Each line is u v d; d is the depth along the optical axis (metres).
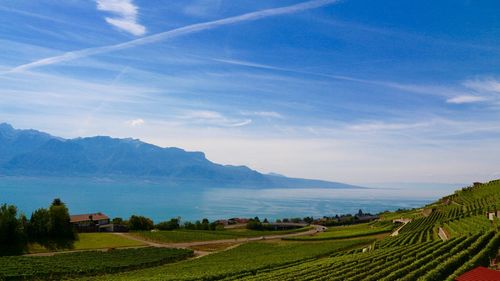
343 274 55.06
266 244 138.50
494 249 58.94
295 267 74.62
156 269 93.12
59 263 92.88
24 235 119.88
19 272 80.38
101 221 182.12
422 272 51.16
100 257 104.44
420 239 88.19
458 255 54.62
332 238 140.00
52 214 128.25
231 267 86.00
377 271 55.72
